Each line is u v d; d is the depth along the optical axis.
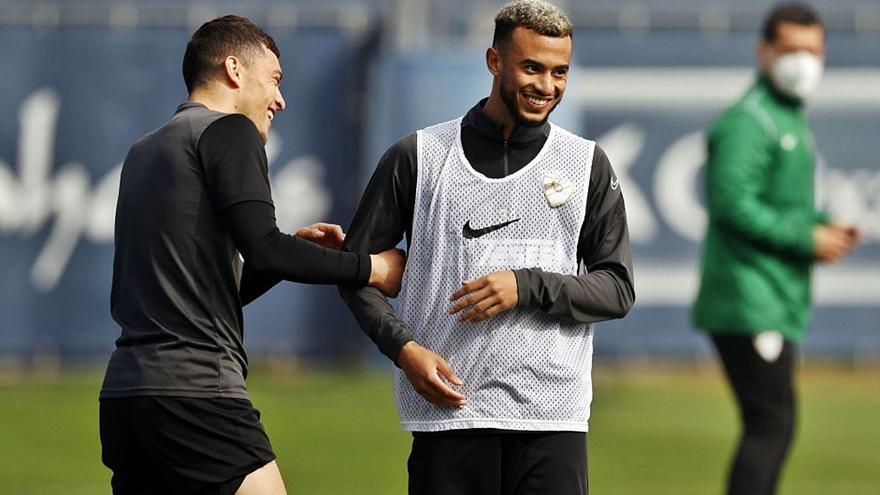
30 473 37.38
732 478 27.78
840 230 28.53
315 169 61.12
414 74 60.12
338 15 61.56
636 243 60.81
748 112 29.11
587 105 61.44
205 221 18.55
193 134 18.66
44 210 59.75
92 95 60.41
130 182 18.92
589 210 19.05
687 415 49.94
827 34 61.56
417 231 18.97
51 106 60.19
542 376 18.72
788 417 28.17
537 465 18.80
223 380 18.56
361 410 49.50
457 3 62.84
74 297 59.53
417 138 19.12
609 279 18.78
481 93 60.28
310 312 59.50
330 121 61.22
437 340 18.86
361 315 18.94
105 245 59.81
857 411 51.22
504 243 18.78
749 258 28.41
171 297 18.48
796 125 29.39
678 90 61.47
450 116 59.84
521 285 18.30
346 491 34.69
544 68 18.47
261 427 18.94
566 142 19.02
